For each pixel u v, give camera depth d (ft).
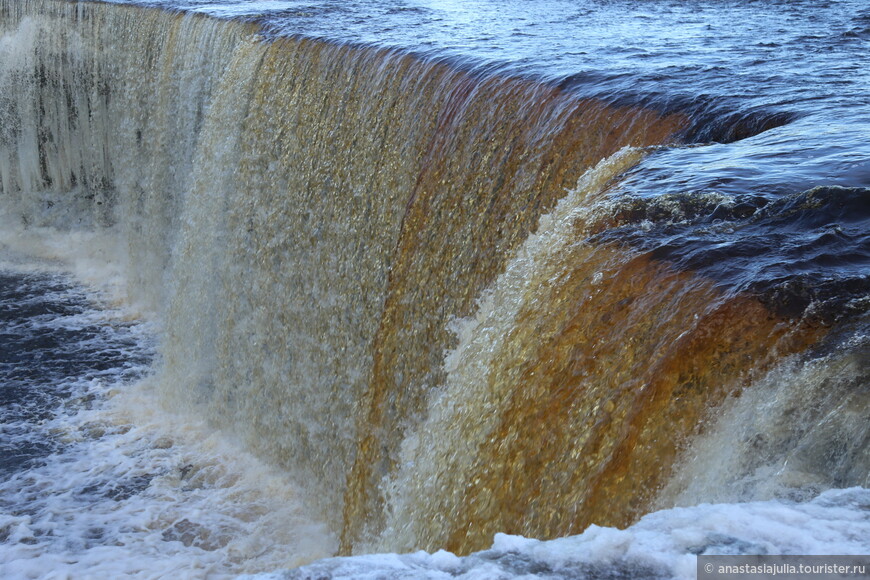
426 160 24.29
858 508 6.97
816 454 8.87
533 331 12.94
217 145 33.35
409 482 15.88
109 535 25.93
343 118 27.86
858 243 11.98
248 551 25.39
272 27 33.63
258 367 30.37
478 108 23.09
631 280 12.19
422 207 23.76
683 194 13.94
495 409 13.12
